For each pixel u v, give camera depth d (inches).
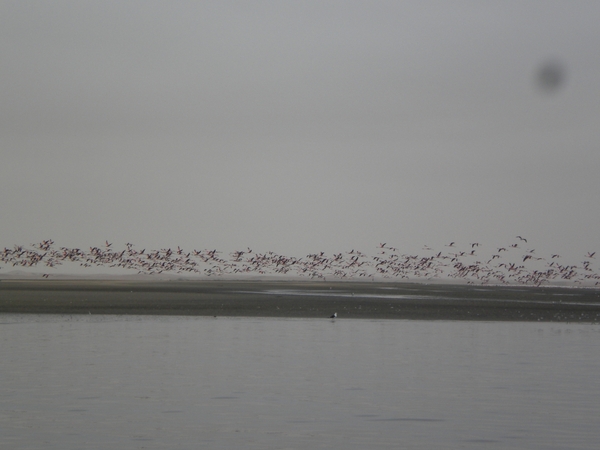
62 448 621.6
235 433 677.9
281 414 757.3
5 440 644.7
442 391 887.1
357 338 1476.4
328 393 869.2
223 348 1278.3
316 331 1620.3
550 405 806.5
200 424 710.5
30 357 1139.3
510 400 834.8
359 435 675.4
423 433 683.4
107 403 799.1
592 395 866.1
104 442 641.6
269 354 1205.7
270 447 633.0
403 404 809.5
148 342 1358.3
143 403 801.6
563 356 1214.9
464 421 732.7
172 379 951.6
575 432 689.6
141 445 634.2
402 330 1672.0
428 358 1180.5
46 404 792.3
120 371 1009.5
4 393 848.9
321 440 656.4
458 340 1460.4
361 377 985.5
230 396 845.2
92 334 1499.8
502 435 677.9
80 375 972.6
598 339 1496.1
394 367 1079.0
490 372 1038.4
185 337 1457.9
